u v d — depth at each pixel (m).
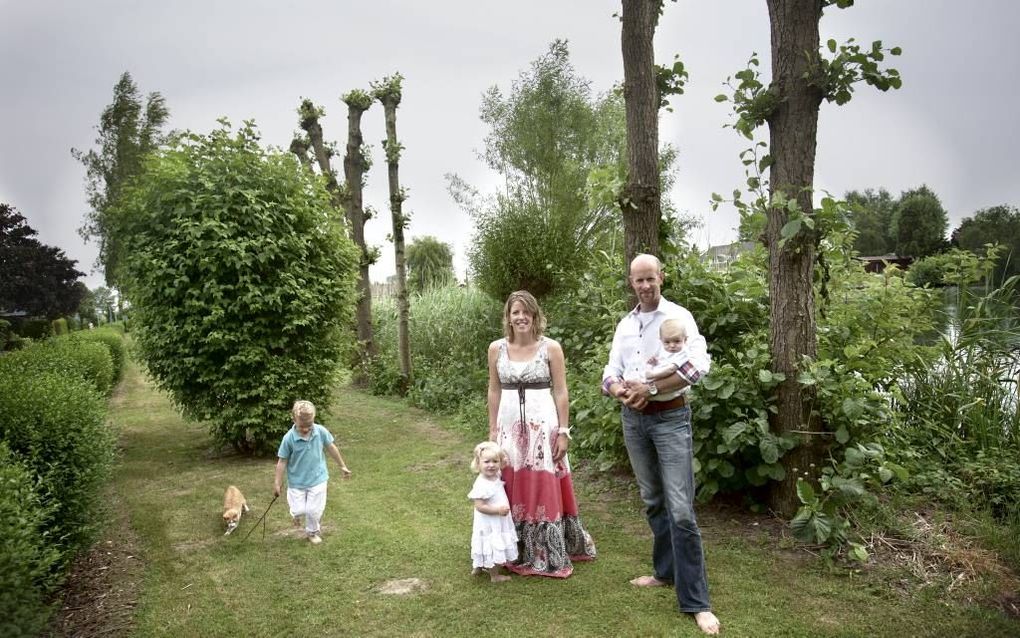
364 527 4.96
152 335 7.52
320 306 8.02
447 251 27.42
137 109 32.38
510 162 16.53
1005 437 5.25
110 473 4.82
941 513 4.30
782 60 4.32
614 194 5.64
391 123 13.05
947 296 6.16
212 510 5.51
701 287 5.61
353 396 12.77
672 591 3.63
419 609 3.52
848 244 6.14
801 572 3.79
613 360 3.71
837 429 4.23
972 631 3.08
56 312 41.16
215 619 3.47
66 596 3.80
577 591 3.67
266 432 7.69
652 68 5.59
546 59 15.77
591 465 6.23
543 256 11.88
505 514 3.88
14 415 4.00
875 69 4.05
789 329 4.39
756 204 4.67
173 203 7.53
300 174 8.48
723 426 4.50
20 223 41.62
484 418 9.17
